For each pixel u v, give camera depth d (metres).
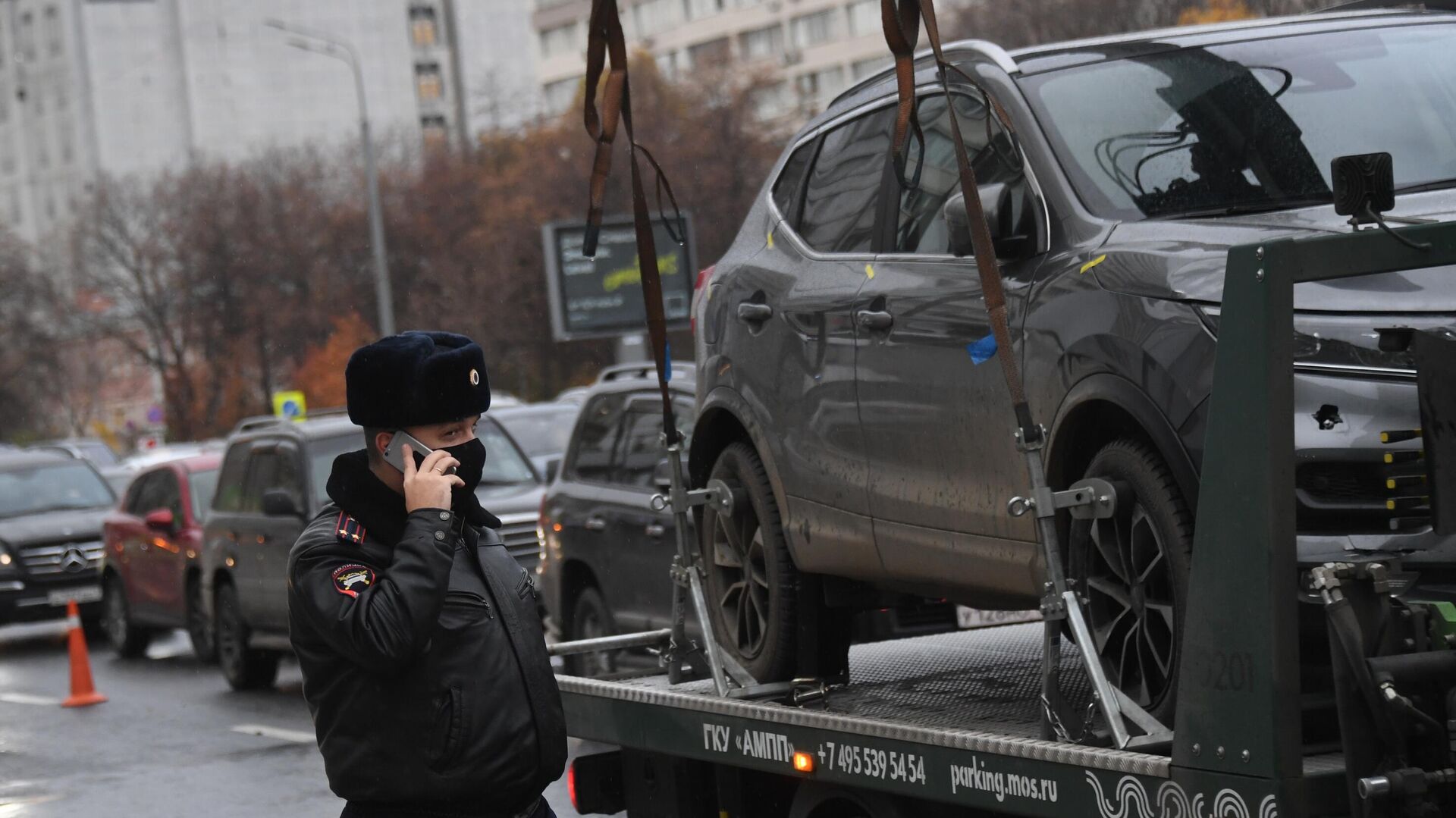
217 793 16.59
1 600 32.97
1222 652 5.56
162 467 29.05
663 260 53.62
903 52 7.04
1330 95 7.79
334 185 133.88
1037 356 7.16
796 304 9.20
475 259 105.69
